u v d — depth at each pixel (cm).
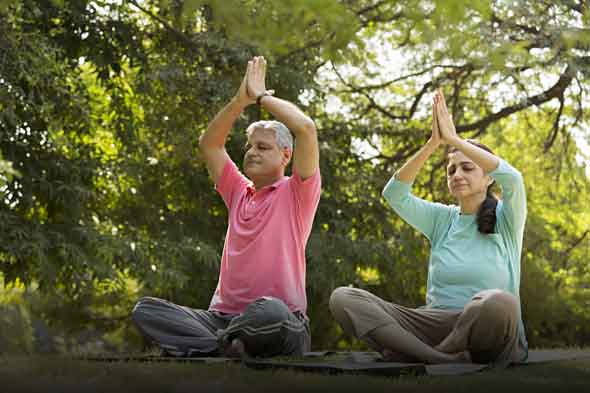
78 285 1122
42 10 1076
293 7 490
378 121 1434
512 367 400
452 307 448
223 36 1102
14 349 1683
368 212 1294
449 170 473
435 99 473
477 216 459
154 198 1288
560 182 1434
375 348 417
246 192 513
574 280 1442
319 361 402
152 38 1226
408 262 1295
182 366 363
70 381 308
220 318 475
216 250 1239
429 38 508
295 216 482
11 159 1030
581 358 448
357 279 1253
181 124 1236
